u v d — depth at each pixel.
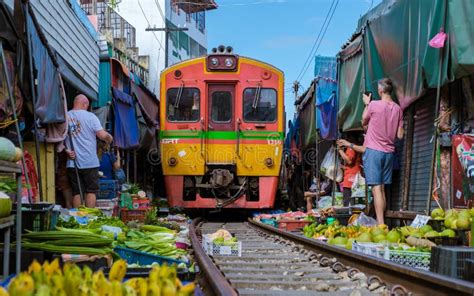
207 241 7.74
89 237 5.03
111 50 17.02
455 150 7.31
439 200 8.10
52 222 5.62
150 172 20.55
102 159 12.83
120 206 11.41
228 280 4.85
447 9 6.99
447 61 7.04
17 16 6.89
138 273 3.83
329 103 14.01
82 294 2.10
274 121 14.32
